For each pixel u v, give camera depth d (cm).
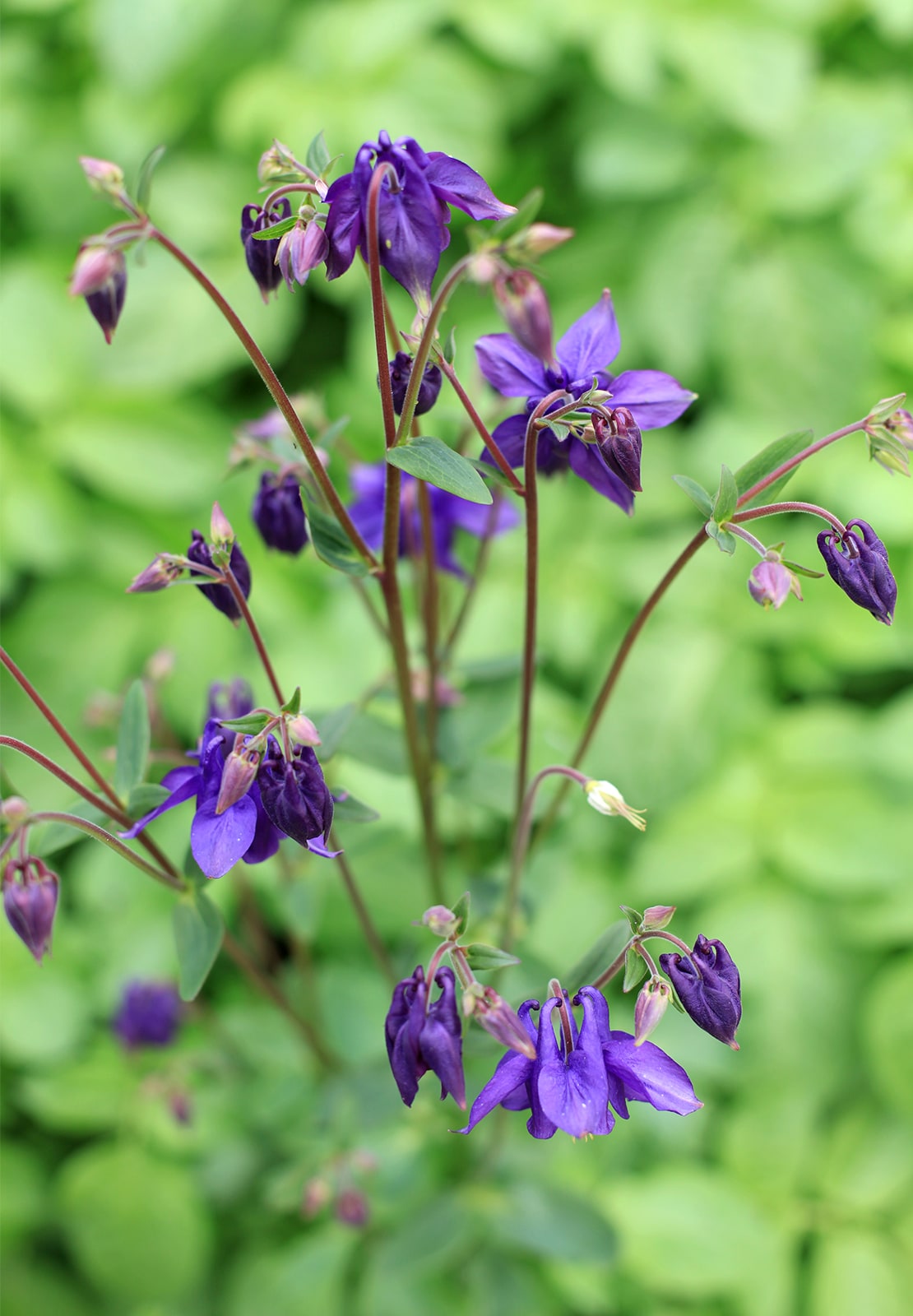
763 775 98
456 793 72
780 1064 90
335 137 109
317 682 95
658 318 111
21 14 124
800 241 111
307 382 121
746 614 103
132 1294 86
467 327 110
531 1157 81
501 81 117
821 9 114
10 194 120
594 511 108
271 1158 89
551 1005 59
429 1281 83
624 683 101
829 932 93
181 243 113
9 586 103
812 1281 85
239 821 60
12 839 61
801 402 108
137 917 93
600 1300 83
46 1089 90
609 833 97
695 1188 86
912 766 95
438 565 71
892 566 104
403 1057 59
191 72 118
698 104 116
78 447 108
